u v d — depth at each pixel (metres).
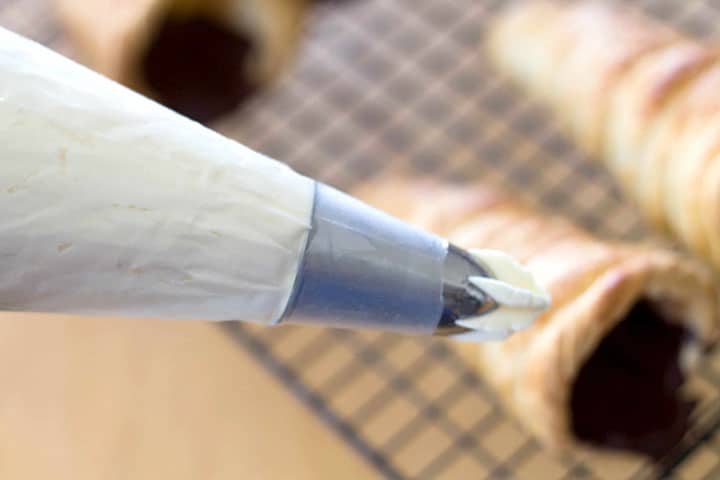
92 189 0.30
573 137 0.56
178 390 0.48
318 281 0.32
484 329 0.33
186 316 0.32
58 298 0.31
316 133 0.62
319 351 0.53
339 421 0.48
